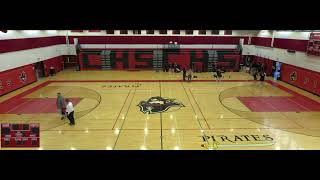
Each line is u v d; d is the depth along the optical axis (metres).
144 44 28.80
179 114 13.62
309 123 12.40
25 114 13.66
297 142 10.26
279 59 23.61
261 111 14.18
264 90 19.27
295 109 14.61
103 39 28.66
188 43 28.98
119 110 14.29
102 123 12.35
